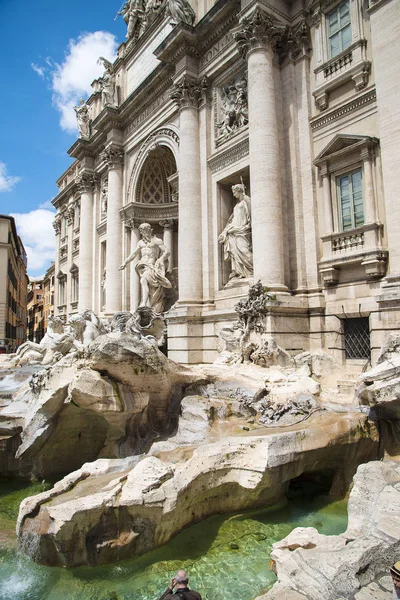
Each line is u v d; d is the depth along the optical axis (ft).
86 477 26.73
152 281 73.20
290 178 51.03
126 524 22.58
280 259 48.34
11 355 78.13
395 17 41.14
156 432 36.14
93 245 102.83
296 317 47.60
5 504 32.48
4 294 161.38
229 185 62.69
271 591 17.04
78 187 113.39
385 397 28.68
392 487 23.16
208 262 61.26
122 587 20.61
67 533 21.43
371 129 44.27
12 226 172.65
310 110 50.70
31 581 21.35
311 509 27.76
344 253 45.55
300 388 36.17
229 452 26.55
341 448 29.12
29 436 35.78
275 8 51.42
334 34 49.19
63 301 134.72
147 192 87.15
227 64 60.49
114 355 32.83
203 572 21.27
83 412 36.50
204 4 66.69
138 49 88.12
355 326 45.44
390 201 40.52
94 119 98.63
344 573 17.22
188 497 24.26
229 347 49.03
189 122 64.39
